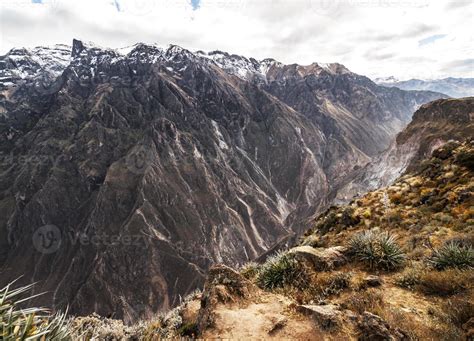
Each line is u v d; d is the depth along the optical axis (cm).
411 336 620
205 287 862
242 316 726
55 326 406
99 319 1252
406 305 780
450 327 639
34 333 364
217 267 885
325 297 882
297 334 651
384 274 990
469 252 919
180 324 909
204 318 751
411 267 986
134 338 1029
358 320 663
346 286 917
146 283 19350
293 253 1072
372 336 607
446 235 1202
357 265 1055
